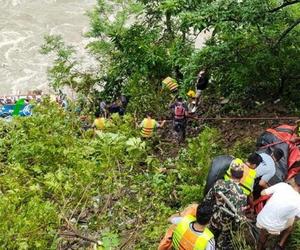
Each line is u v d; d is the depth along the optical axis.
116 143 9.74
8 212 7.24
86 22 28.67
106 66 18.39
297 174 7.20
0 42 27.05
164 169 9.88
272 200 6.71
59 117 11.38
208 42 13.09
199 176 9.07
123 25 18.89
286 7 11.89
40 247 7.00
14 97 19.48
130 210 8.55
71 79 17.47
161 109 14.64
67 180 8.65
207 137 10.38
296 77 12.70
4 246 6.77
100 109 14.94
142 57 16.41
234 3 10.74
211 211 6.16
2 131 10.90
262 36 12.13
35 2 30.25
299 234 7.40
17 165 9.00
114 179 9.15
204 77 13.38
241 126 12.44
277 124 12.16
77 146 9.96
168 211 8.33
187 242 6.10
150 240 7.79
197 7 11.34
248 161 7.61
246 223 6.98
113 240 7.48
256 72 12.32
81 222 8.26
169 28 17.09
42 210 7.49
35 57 26.17
